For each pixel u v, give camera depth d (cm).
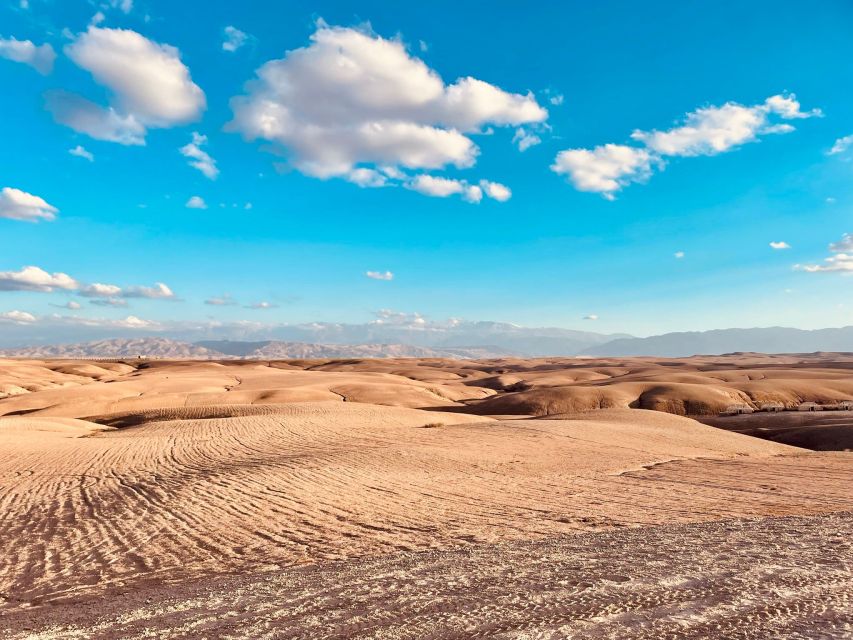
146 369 15950
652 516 1208
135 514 1385
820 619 441
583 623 459
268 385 9244
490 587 589
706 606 488
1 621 628
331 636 467
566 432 3266
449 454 2381
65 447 2869
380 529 1134
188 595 667
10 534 1234
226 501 1485
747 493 1539
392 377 11494
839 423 4572
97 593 766
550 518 1205
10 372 11538
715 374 11606
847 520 938
